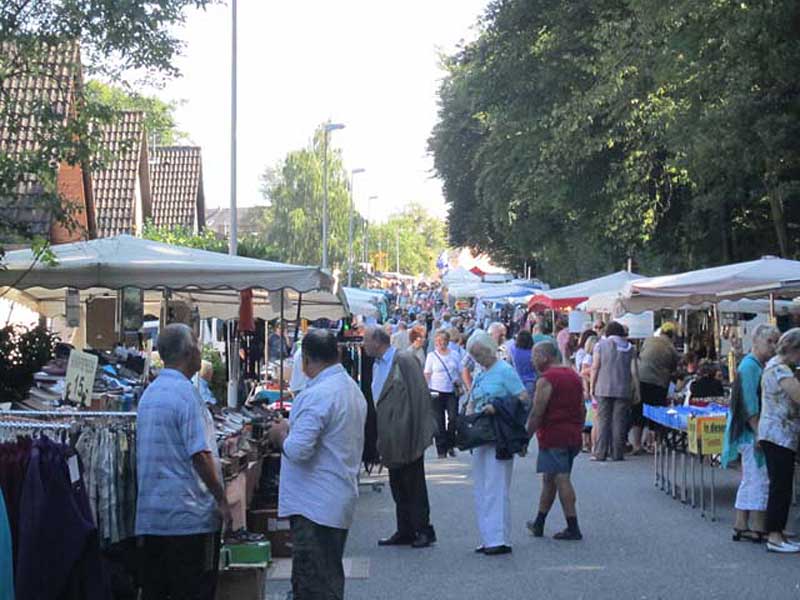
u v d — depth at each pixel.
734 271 15.52
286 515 7.20
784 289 15.10
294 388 13.80
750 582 9.38
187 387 6.75
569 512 11.40
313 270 11.02
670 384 19.20
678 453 14.71
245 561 8.64
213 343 22.62
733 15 17.98
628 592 9.11
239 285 10.92
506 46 31.56
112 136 18.41
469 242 56.09
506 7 31.28
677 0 18.95
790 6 17.12
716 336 22.25
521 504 13.79
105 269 10.65
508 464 10.85
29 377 9.54
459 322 31.80
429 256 165.00
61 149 10.87
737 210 27.94
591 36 28.06
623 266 36.44
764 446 10.62
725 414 12.78
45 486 6.23
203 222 44.50
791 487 10.62
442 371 19.25
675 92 21.84
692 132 19.94
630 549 10.87
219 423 10.36
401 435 11.09
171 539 6.63
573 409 11.39
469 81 33.16
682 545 11.03
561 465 11.37
